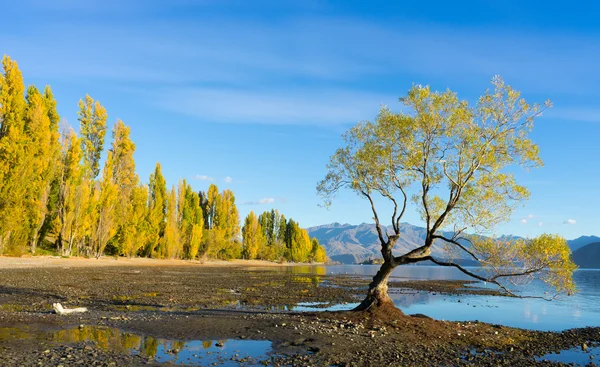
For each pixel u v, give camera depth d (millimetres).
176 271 66438
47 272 48062
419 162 20641
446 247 21172
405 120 20391
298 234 160500
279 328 18422
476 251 19547
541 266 18062
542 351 17453
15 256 58625
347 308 28281
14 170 54500
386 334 18062
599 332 22719
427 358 14828
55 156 66188
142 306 25109
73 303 24938
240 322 19594
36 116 58219
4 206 54281
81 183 71750
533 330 22688
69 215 68938
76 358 12703
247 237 135000
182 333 17125
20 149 55125
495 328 21547
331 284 51688
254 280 53125
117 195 80312
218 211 119750
